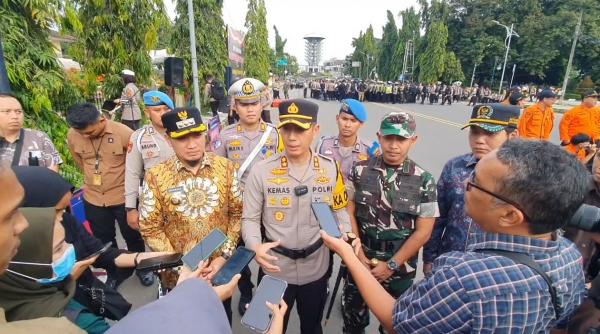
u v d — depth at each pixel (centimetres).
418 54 4938
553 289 87
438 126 1350
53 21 430
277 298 130
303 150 193
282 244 201
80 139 303
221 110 991
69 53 659
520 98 637
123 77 643
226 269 153
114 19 643
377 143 313
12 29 391
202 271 150
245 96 284
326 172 203
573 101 3089
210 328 64
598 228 126
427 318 96
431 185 202
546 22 3897
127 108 632
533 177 84
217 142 306
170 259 170
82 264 139
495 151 95
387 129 197
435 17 4609
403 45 5562
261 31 2244
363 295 127
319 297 212
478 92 2811
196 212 201
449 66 4362
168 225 206
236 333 261
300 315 220
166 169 201
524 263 88
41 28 430
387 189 207
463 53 4484
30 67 401
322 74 10362
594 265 174
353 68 8662
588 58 4044
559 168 85
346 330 242
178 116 187
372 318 280
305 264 203
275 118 1302
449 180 221
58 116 442
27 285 106
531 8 4081
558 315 93
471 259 93
